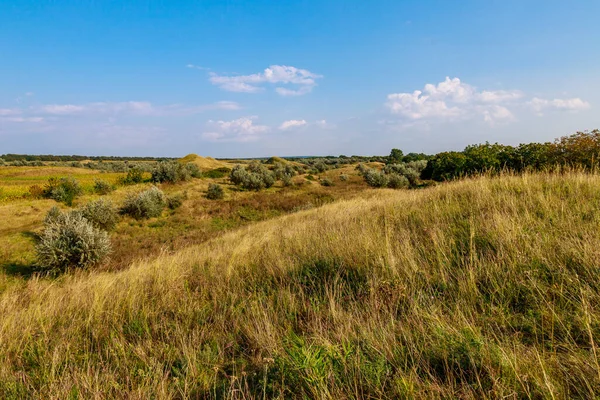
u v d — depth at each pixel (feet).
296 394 6.12
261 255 17.15
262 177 109.81
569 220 11.48
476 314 7.59
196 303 11.73
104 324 10.88
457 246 11.86
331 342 7.41
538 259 9.19
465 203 17.98
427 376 6.00
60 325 11.10
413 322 7.74
